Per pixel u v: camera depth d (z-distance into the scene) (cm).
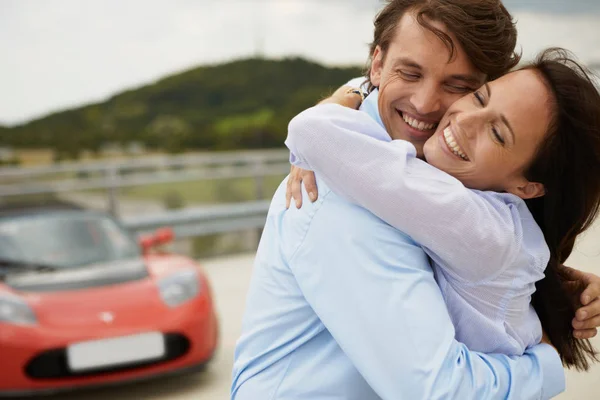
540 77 161
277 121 3002
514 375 156
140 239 693
